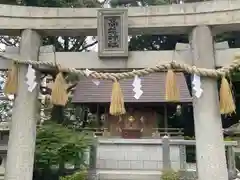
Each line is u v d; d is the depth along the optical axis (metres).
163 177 9.28
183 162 9.94
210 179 5.27
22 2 13.82
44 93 11.59
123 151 14.03
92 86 19.66
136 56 5.98
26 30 6.16
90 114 21.48
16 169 5.65
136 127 18.47
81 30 6.20
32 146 5.87
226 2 5.80
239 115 19.95
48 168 9.59
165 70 5.60
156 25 5.96
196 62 5.73
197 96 5.49
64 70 5.77
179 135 18.52
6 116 18.66
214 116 5.51
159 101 17.91
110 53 5.89
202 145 5.45
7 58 6.07
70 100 19.84
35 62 5.85
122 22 5.97
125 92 18.47
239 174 9.72
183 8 5.97
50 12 6.21
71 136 9.62
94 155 9.84
